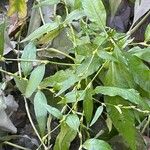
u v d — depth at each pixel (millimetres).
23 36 629
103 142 475
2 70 550
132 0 645
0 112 539
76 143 561
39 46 588
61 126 497
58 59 587
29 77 561
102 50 504
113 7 617
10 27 620
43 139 513
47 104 524
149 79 513
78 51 522
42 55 579
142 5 597
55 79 519
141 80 512
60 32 580
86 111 491
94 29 544
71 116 484
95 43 514
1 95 553
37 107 508
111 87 492
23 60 537
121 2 646
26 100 557
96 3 526
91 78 548
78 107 553
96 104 560
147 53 528
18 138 567
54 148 503
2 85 567
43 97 512
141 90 526
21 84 542
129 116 498
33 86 511
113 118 498
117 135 547
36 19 618
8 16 612
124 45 541
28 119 581
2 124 539
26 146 563
